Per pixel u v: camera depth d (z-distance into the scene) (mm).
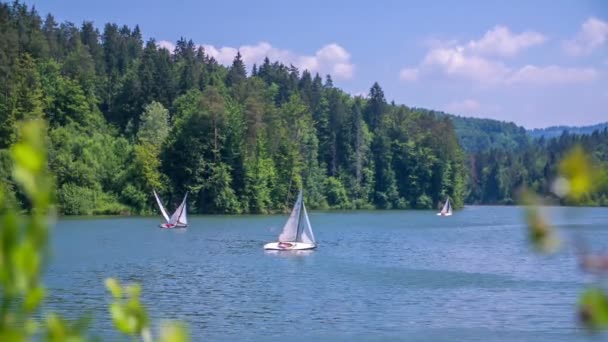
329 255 65812
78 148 117250
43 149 2904
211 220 115375
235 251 68125
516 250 72000
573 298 40688
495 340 30562
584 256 2631
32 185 2867
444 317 35406
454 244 79875
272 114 149750
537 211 2652
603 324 2475
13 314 3057
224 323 33812
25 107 115188
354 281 48219
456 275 51719
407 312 36812
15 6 162500
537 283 47188
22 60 129000
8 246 2846
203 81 165375
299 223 69875
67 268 53000
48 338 3312
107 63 186875
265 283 47062
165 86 151875
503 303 39281
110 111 152250
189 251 67375
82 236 82312
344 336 31234
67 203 113938
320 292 43281
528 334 31594
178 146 126688
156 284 46188
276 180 141625
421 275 51688
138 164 122375
